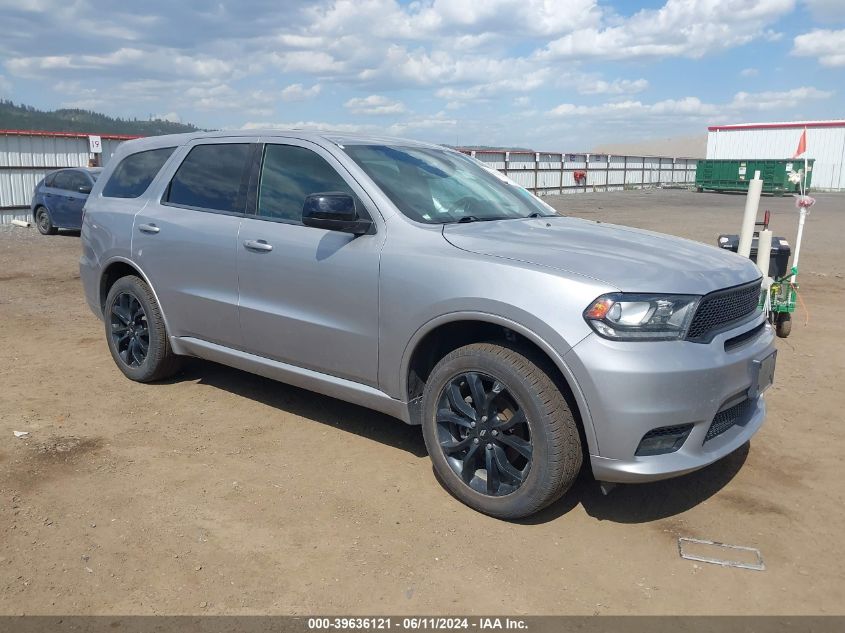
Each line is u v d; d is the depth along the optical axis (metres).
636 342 3.14
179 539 3.33
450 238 3.74
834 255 13.38
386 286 3.79
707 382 3.21
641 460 3.21
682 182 54.53
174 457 4.21
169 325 5.13
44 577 3.01
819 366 6.16
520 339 3.51
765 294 6.54
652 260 3.46
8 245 14.42
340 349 4.09
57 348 6.55
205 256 4.71
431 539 3.38
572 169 41.53
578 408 3.25
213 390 5.39
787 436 4.64
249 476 3.99
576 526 3.52
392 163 4.36
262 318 4.43
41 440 4.40
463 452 3.69
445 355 3.83
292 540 3.34
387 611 2.85
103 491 3.77
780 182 38.03
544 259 3.44
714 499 3.81
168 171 5.18
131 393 5.30
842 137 44.38
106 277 5.59
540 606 2.90
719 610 2.88
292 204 4.36
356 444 4.45
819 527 3.53
